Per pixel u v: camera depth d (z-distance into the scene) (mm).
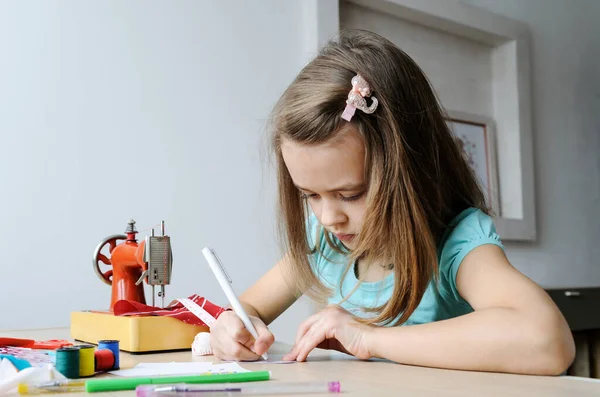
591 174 3145
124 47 1869
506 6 2861
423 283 918
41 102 1737
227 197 2014
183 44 1968
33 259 1697
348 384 649
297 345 887
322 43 2154
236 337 870
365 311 1017
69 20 1792
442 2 2529
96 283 1785
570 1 3148
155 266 1102
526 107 2807
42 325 1697
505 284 857
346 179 887
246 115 2070
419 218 902
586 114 3152
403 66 966
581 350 2838
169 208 1907
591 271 3082
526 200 2762
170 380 646
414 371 752
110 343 765
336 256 1215
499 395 576
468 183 1088
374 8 2400
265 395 591
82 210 1773
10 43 1706
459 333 774
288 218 1100
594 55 3213
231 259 2004
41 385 618
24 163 1703
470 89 2752
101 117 1820
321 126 869
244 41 2082
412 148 934
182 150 1944
